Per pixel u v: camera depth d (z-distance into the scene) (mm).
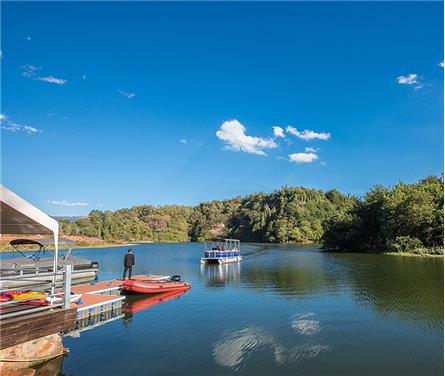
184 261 43344
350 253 57031
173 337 11758
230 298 18234
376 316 14367
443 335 11906
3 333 8273
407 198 54531
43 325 9219
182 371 9117
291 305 16484
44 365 9430
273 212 121812
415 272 28953
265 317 14320
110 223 111938
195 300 17750
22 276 9102
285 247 80250
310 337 11742
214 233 133125
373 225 65125
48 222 10156
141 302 17250
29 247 45906
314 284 22969
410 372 9070
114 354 10242
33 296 10578
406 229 55344
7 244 45094
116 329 12633
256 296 18781
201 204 170375
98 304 14414
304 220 106688
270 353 10359
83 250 68562
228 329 12648
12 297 10578
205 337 11734
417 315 14469
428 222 51812
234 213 149750
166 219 138875
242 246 85562
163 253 60125
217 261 40031
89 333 12148
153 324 13305
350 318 14086
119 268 34500
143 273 30125
